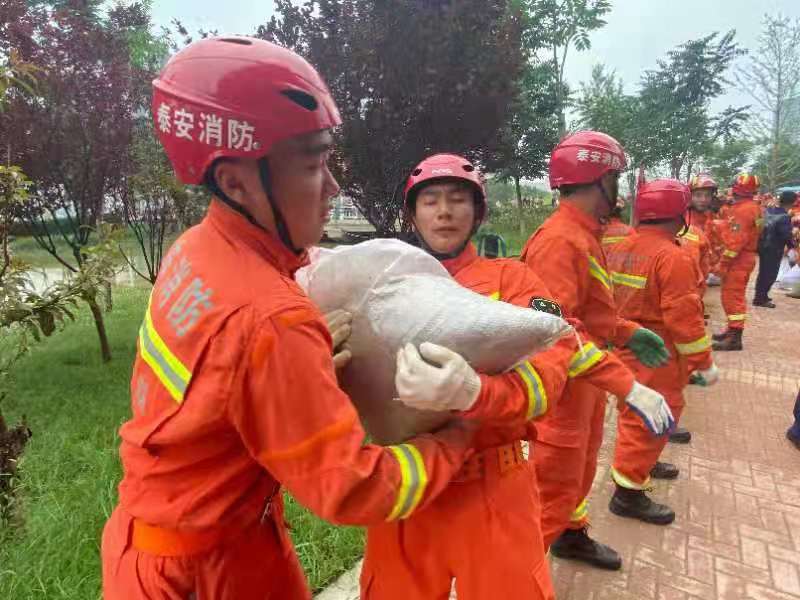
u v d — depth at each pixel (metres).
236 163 1.25
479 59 5.75
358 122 5.73
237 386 1.20
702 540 3.51
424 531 1.83
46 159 6.57
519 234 17.59
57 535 3.11
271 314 1.20
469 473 1.79
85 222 7.20
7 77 3.47
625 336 2.97
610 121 15.59
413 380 1.36
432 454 1.41
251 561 1.46
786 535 3.56
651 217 3.67
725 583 3.13
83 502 3.45
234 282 1.25
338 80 5.83
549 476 2.66
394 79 5.61
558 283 2.54
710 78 16.92
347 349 1.55
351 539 3.25
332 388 1.24
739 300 7.67
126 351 7.18
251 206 1.29
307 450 1.21
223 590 1.41
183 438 1.28
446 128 5.83
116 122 7.01
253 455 1.27
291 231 1.33
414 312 1.46
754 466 4.46
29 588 2.69
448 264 2.10
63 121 6.70
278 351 1.19
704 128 17.30
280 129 1.21
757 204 7.64
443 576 1.85
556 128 15.59
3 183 3.40
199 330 1.23
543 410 1.65
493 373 1.52
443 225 2.04
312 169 1.30
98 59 6.97
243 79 1.19
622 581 3.13
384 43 5.54
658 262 3.60
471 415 1.45
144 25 7.95
